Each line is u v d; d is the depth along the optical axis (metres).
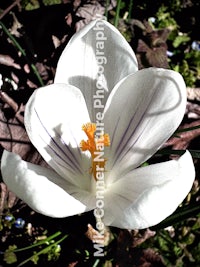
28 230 0.16
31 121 0.11
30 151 0.17
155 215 0.11
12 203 0.16
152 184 0.12
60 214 0.11
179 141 0.18
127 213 0.11
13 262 0.16
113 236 0.16
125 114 0.13
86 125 0.12
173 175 0.11
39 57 0.18
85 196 0.12
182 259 0.16
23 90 0.18
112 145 0.13
